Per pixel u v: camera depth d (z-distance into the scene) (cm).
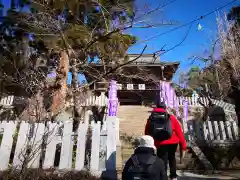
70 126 500
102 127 546
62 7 712
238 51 913
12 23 743
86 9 757
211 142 838
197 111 1738
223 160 773
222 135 855
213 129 873
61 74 753
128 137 1076
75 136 502
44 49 842
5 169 441
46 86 686
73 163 495
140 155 282
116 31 702
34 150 451
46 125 491
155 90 2217
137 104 2386
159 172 273
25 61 772
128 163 282
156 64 2055
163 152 411
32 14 695
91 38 730
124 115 1700
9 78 736
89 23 812
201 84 1844
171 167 422
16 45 787
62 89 739
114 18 770
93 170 459
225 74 1245
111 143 486
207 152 800
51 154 473
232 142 831
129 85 2227
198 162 731
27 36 798
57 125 500
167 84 1498
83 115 1270
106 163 466
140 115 1702
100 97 1538
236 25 1071
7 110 1021
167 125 414
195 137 856
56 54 863
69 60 806
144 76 902
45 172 429
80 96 815
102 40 762
